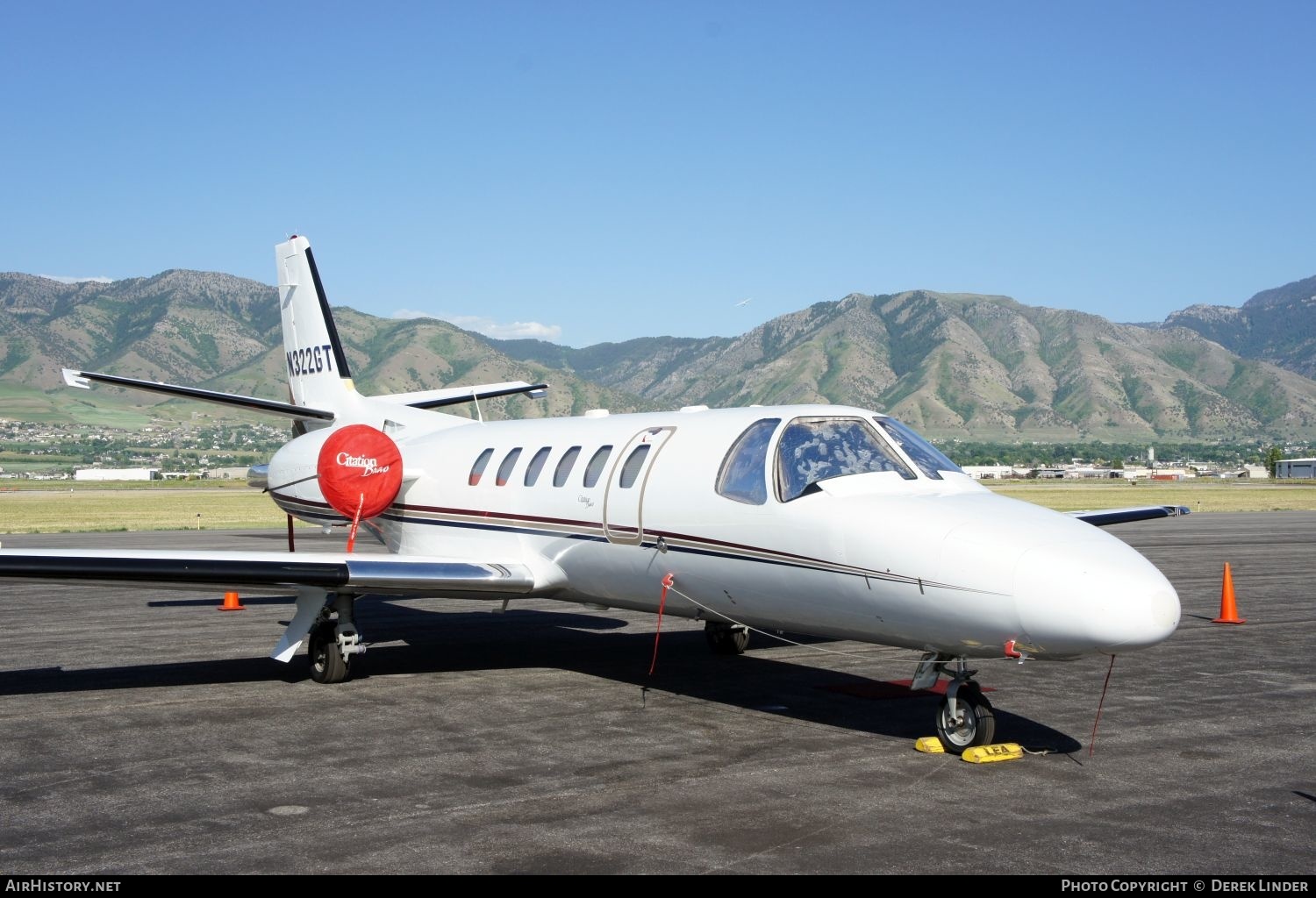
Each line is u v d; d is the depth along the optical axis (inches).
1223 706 397.4
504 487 489.1
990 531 316.2
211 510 2459.4
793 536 357.1
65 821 267.1
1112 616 289.7
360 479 521.7
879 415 381.1
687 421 429.1
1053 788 293.3
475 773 308.0
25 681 453.4
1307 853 243.6
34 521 1918.1
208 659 508.7
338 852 244.1
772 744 341.7
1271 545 1241.4
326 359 675.4
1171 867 235.0
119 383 598.2
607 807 276.8
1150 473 7180.1
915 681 345.7
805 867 234.8
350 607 444.5
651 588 420.5
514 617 654.5
